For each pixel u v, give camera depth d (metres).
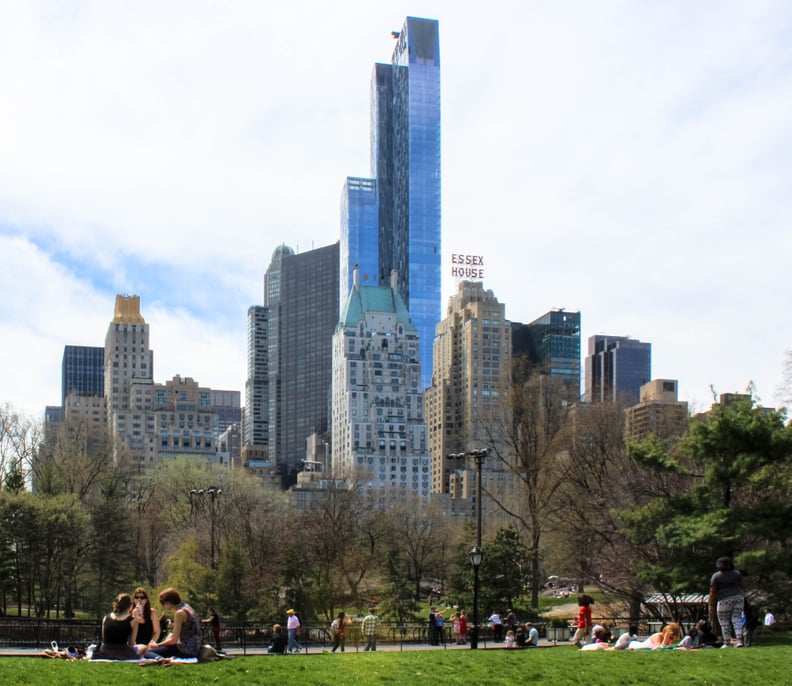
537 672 25.06
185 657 25.25
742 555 36.78
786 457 40.44
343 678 23.80
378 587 108.50
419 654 28.27
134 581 97.69
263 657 26.83
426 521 139.88
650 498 54.09
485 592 79.50
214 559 88.56
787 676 24.86
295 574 82.75
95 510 94.50
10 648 48.75
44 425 118.50
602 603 64.00
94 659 25.00
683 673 25.00
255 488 121.25
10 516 84.75
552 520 69.81
